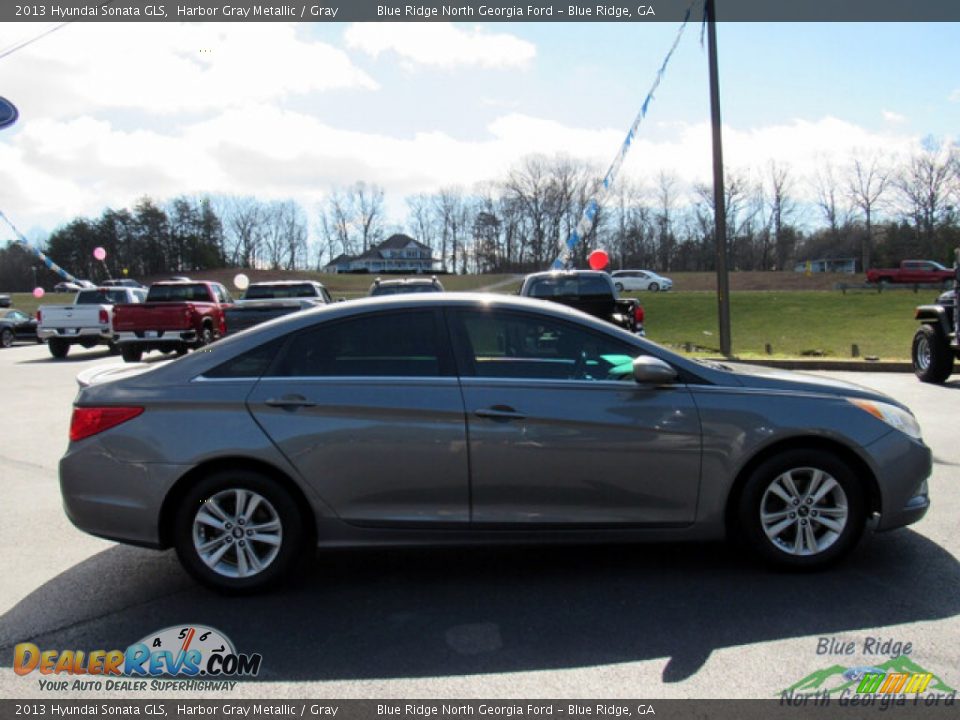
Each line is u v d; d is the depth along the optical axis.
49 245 96.56
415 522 3.97
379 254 98.56
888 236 77.25
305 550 4.45
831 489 4.10
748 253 86.25
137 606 3.88
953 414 8.83
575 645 3.36
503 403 3.93
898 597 3.80
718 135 15.31
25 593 4.05
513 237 87.50
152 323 17.12
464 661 3.24
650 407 4.00
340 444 3.90
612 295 12.90
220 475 3.91
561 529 4.01
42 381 13.82
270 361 4.04
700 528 4.08
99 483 3.92
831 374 13.33
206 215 101.25
